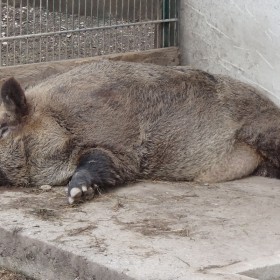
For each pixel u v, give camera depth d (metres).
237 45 9.64
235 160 8.38
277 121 8.52
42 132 7.90
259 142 8.40
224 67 9.90
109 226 6.59
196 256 5.98
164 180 8.26
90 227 6.55
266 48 9.24
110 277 5.72
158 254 5.98
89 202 7.32
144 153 8.09
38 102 8.05
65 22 10.08
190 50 10.48
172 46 10.62
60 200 7.40
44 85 8.30
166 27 10.61
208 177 8.31
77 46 10.19
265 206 7.30
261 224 6.77
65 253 6.04
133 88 8.21
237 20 9.60
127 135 8.00
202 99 8.40
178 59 10.61
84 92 8.10
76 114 7.96
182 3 10.48
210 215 6.98
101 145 7.90
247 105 8.56
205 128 8.30
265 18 9.21
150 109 8.17
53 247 6.13
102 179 7.64
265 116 8.55
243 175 8.46
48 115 7.96
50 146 7.88
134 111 8.10
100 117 7.98
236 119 8.44
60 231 6.43
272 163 8.45
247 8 9.44
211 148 8.30
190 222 6.76
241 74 9.64
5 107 7.89
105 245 6.14
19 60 9.80
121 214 6.95
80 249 6.03
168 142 8.18
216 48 9.99
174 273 5.61
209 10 10.03
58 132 7.91
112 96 8.10
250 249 6.18
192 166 8.27
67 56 10.10
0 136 7.91
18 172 7.91
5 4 10.88
